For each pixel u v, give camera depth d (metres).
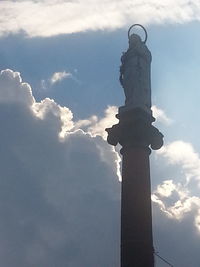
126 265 41.81
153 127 46.66
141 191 43.88
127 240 42.50
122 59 49.97
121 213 43.84
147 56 49.88
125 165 45.06
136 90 47.53
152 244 42.91
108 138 46.78
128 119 45.69
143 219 43.06
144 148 45.38
